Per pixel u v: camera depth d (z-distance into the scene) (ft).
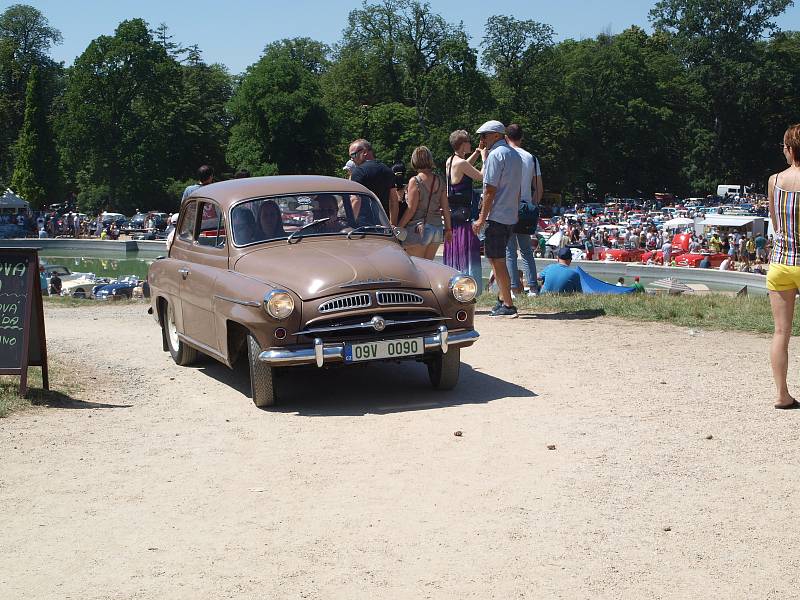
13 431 21.75
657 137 378.53
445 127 314.14
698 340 31.91
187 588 13.07
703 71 387.34
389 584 13.06
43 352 25.58
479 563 13.70
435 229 36.42
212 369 29.91
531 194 44.14
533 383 25.96
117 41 301.84
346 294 23.34
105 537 15.10
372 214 27.71
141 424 22.58
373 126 322.75
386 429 21.45
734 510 15.66
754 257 163.32
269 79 302.86
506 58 350.02
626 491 16.69
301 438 20.94
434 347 23.94
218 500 16.81
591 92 371.56
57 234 248.73
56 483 17.93
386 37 331.16
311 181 28.17
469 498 16.52
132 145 305.53
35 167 315.58
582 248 180.45
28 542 14.92
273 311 22.77
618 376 26.48
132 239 242.58
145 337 37.99
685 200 378.12
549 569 13.46
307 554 14.20
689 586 12.83
